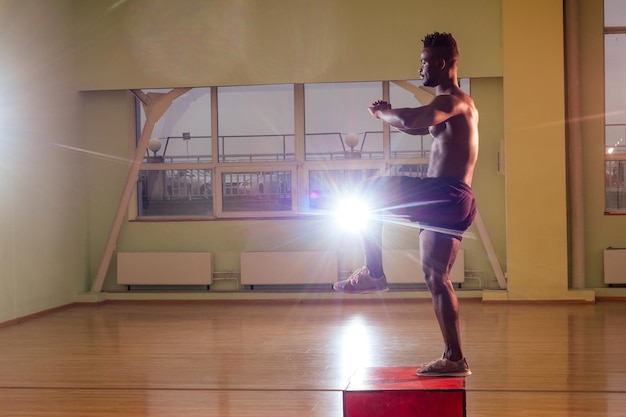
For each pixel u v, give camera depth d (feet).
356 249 33.06
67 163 32.73
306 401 15.88
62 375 18.97
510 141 30.86
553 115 30.63
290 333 24.68
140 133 34.86
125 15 32.81
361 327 25.63
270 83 32.04
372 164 33.17
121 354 21.61
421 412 11.53
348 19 31.68
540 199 30.71
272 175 33.71
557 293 30.66
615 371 18.29
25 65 29.48
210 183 34.06
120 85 32.91
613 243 31.65
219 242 33.78
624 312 27.99
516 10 30.68
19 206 28.84
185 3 32.42
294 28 31.91
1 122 27.86
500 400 15.67
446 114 12.73
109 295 33.47
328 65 31.76
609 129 31.94
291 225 33.45
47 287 30.66
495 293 30.91
